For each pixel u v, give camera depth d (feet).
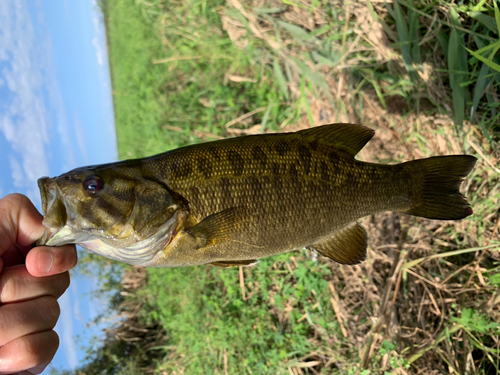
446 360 1.43
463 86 1.37
